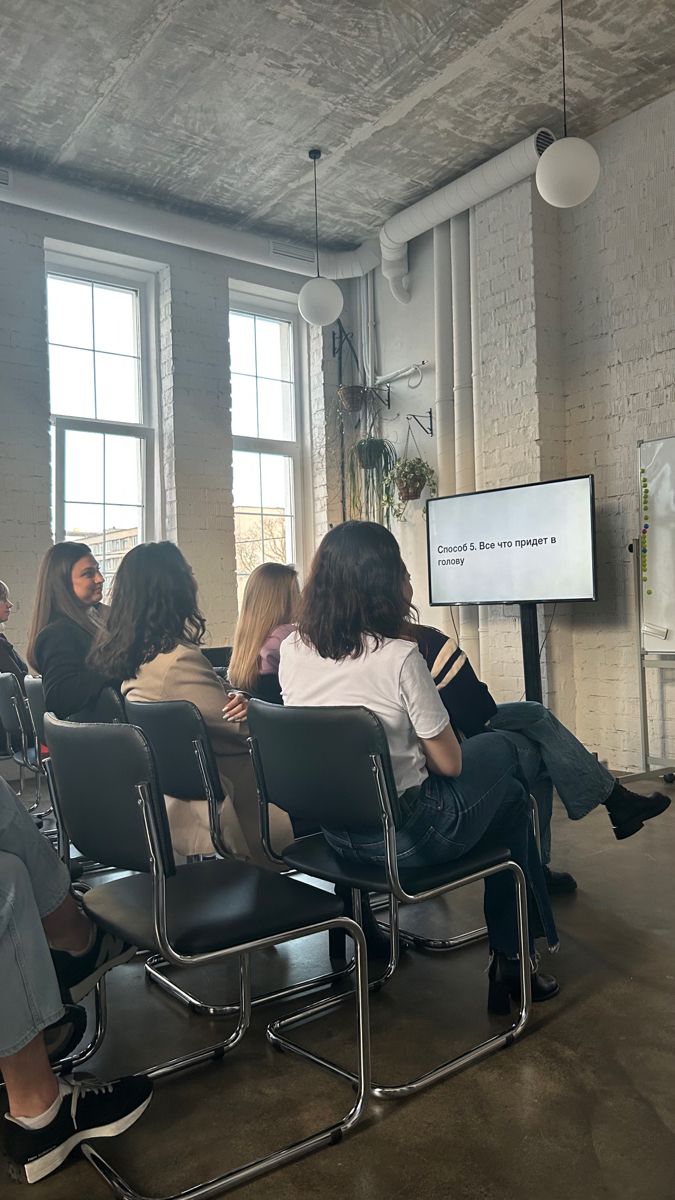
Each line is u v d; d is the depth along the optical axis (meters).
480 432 5.56
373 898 2.95
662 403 4.79
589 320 5.15
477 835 1.91
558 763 2.56
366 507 6.47
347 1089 1.77
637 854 3.33
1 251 5.28
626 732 5.02
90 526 5.81
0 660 4.38
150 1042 2.01
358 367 6.75
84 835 1.67
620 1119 1.62
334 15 4.03
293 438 6.82
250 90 4.62
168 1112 1.71
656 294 4.79
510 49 4.31
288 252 6.27
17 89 4.57
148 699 2.38
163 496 6.05
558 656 5.22
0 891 1.44
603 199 5.05
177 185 5.62
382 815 1.70
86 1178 1.53
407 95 4.69
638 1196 1.41
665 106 4.71
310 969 2.40
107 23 4.06
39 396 5.40
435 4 3.97
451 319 5.84
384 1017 2.08
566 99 4.75
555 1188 1.44
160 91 4.61
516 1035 1.94
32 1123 1.48
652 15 4.07
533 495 4.89
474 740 2.04
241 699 2.41
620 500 5.00
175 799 2.33
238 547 6.48
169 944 1.49
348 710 1.67
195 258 6.05
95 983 1.75
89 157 5.25
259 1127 1.65
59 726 1.64
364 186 5.71
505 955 2.07
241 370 6.56
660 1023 1.99
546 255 5.23
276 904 1.66
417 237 6.20
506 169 5.12
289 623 2.67
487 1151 1.54
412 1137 1.60
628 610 4.98
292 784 1.86
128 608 2.40
